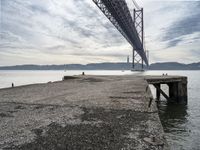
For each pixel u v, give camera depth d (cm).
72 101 1095
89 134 560
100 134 558
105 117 743
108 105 962
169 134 1515
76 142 503
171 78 2723
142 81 2319
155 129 596
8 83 8281
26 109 902
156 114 785
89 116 761
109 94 1327
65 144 492
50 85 2167
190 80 9212
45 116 768
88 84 2161
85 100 1119
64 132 579
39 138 534
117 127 620
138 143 492
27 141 514
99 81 2548
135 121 686
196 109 2509
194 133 1535
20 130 602
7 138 537
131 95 1262
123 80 2592
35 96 1316
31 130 600
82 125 645
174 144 1309
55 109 895
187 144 1311
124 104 982
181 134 1512
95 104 995
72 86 1984
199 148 1246
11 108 927
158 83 2780
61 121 695
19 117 756
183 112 2342
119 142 500
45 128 618
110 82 2341
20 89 1816
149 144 485
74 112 830
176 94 2825
